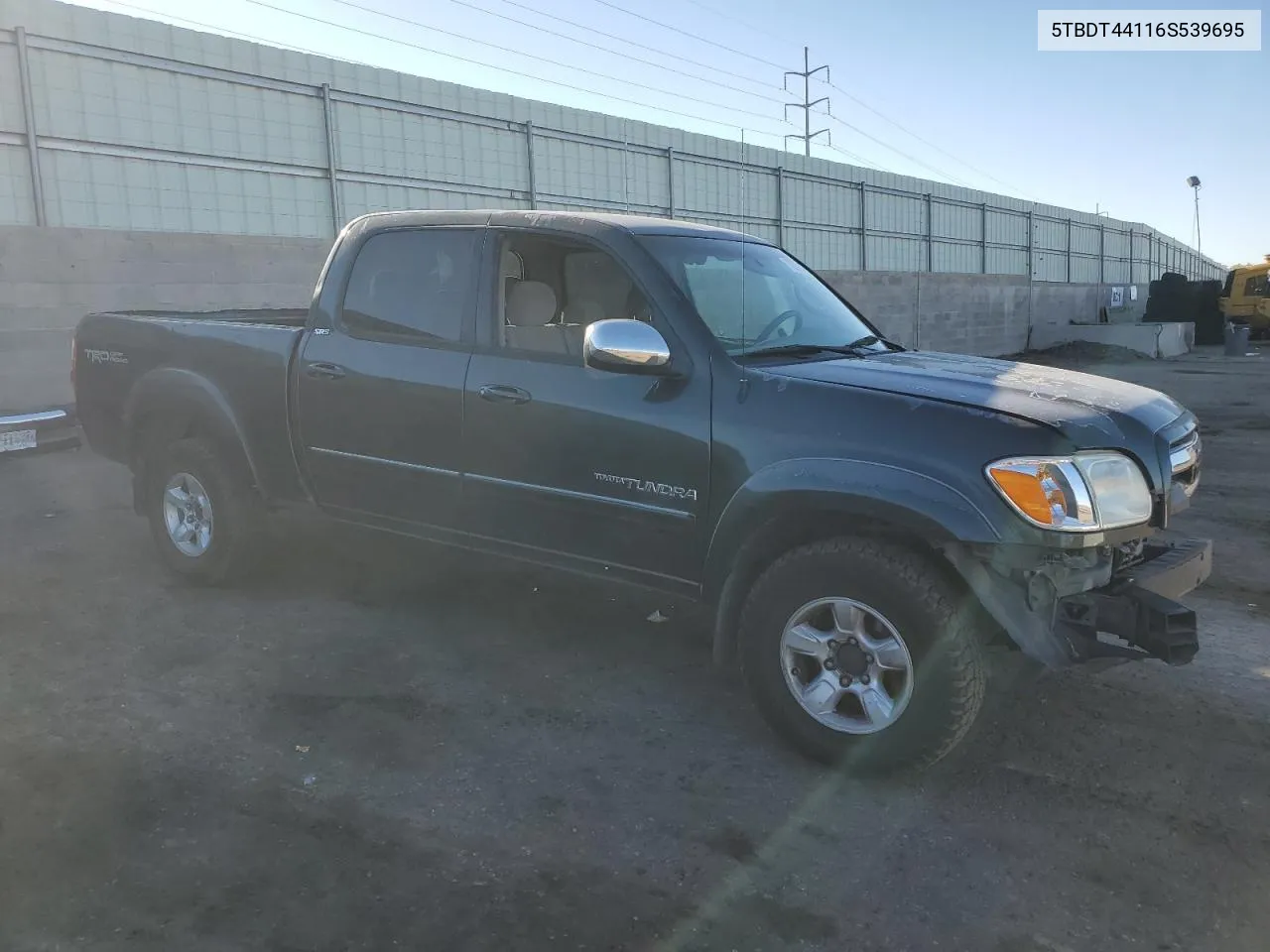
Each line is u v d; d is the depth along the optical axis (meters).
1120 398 3.53
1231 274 35.19
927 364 3.81
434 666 4.21
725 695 4.00
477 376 4.04
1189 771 3.42
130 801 3.06
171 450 5.08
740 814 3.09
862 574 3.17
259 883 2.67
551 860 2.82
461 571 5.59
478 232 4.20
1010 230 37.38
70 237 10.85
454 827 2.97
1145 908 2.65
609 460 3.71
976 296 29.52
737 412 3.43
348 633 4.58
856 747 3.26
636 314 3.91
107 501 7.26
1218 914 2.63
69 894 2.59
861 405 3.25
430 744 3.50
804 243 27.30
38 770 3.24
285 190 15.53
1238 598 5.46
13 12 11.98
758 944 2.48
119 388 5.38
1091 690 4.09
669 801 3.16
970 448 3.04
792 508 3.30
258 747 3.44
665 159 22.75
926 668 3.11
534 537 4.04
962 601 3.11
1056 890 2.73
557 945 2.45
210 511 5.01
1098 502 3.04
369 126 16.70
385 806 3.08
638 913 2.59
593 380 3.76
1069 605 3.08
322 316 4.63
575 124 20.47
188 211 14.23
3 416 6.54
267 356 4.75
